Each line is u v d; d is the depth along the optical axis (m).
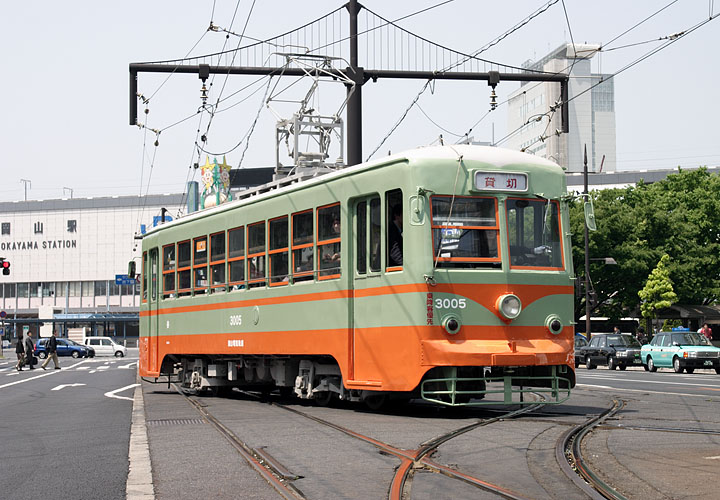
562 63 126.25
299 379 16.33
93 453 10.76
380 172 13.96
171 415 15.30
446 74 23.55
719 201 56.03
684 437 11.01
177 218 21.14
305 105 22.67
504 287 13.41
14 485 8.57
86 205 107.44
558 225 14.02
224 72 23.50
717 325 57.75
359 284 14.30
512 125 145.38
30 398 21.92
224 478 8.58
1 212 109.06
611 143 170.25
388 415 14.19
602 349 40.12
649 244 54.81
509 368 13.52
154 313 22.14
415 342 13.16
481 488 7.77
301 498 7.43
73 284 107.38
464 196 13.45
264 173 81.19
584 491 7.50
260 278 16.98
